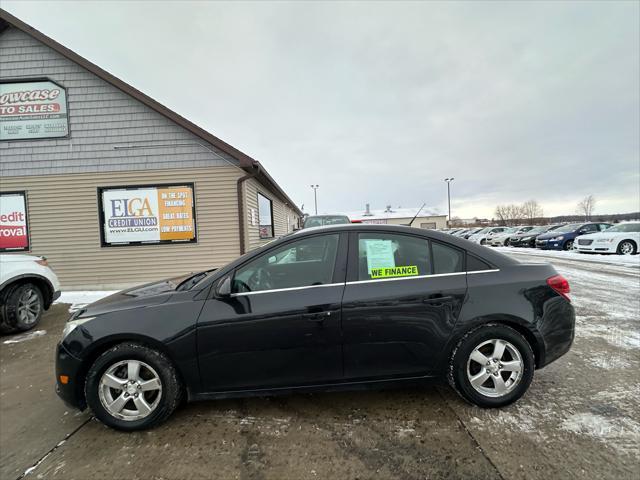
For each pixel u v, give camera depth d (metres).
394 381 2.66
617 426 2.41
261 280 2.71
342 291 2.62
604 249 13.98
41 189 8.25
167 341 2.49
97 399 2.51
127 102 8.27
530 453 2.15
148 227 8.38
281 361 2.57
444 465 2.07
